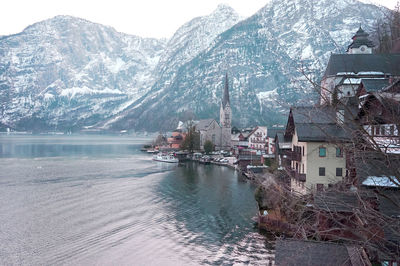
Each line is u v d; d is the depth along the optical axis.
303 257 22.34
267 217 48.81
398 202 15.50
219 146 190.75
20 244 43.94
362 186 15.75
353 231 13.04
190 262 38.78
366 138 12.23
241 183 87.94
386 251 14.22
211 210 60.28
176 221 53.97
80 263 38.66
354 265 21.12
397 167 13.21
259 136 147.12
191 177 98.88
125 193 75.12
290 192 13.91
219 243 44.25
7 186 81.38
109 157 163.38
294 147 53.72
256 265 37.53
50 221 53.59
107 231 49.09
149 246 43.44
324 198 13.58
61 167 118.81
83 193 74.69
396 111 12.89
